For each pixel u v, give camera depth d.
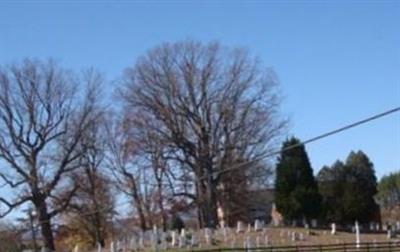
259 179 90.06
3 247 86.00
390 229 84.19
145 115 90.81
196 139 90.06
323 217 84.88
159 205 93.88
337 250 66.38
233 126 89.62
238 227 77.12
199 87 89.75
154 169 92.62
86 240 93.88
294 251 65.19
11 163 84.69
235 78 90.00
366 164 89.88
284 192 84.00
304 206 83.19
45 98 86.31
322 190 88.56
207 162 89.25
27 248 88.25
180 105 89.94
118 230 96.56
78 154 88.25
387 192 123.06
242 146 88.94
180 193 91.75
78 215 91.88
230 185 90.75
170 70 90.00
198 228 88.31
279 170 84.88
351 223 87.19
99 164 91.69
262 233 74.94
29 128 85.25
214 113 89.69
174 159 91.19
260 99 90.25
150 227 95.56
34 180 85.12
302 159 84.19
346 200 87.19
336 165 90.00
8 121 84.31
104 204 92.69
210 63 90.00
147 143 91.31
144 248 70.88
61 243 94.44
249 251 63.84
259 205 98.50
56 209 87.56
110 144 93.94
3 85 84.31
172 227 92.31
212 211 88.56
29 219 86.00
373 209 88.56
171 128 90.00
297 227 81.31
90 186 90.94
